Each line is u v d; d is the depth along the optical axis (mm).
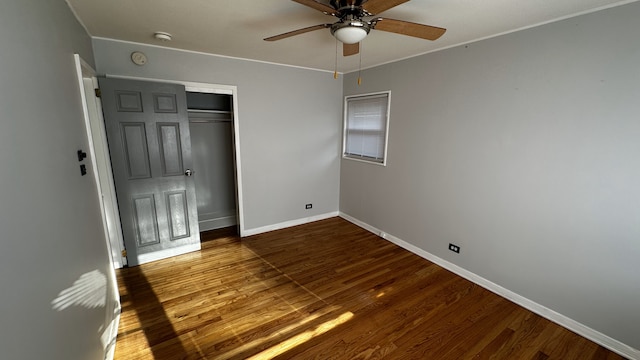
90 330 1388
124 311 2156
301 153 3994
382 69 3432
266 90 3520
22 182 863
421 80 2955
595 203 1867
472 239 2639
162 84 2738
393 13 1891
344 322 2084
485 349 1850
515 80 2191
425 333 1984
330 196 4441
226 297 2359
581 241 1952
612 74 1729
